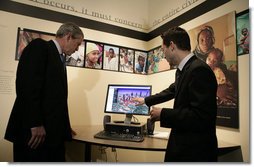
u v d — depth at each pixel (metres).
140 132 1.40
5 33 1.80
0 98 1.76
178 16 2.09
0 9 1.80
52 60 1.25
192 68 0.94
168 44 1.09
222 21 1.55
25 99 1.11
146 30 2.61
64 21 2.07
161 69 2.29
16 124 1.19
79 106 2.09
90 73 2.17
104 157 2.19
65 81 1.33
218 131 1.54
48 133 1.17
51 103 1.20
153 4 2.55
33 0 1.94
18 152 1.17
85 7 2.21
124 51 2.42
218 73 1.55
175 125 0.93
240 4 1.43
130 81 2.43
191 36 1.86
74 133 1.49
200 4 1.81
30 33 1.90
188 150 0.90
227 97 1.46
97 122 2.16
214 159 0.91
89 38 2.20
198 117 0.86
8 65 1.80
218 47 1.57
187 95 0.94
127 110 1.61
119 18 2.43
